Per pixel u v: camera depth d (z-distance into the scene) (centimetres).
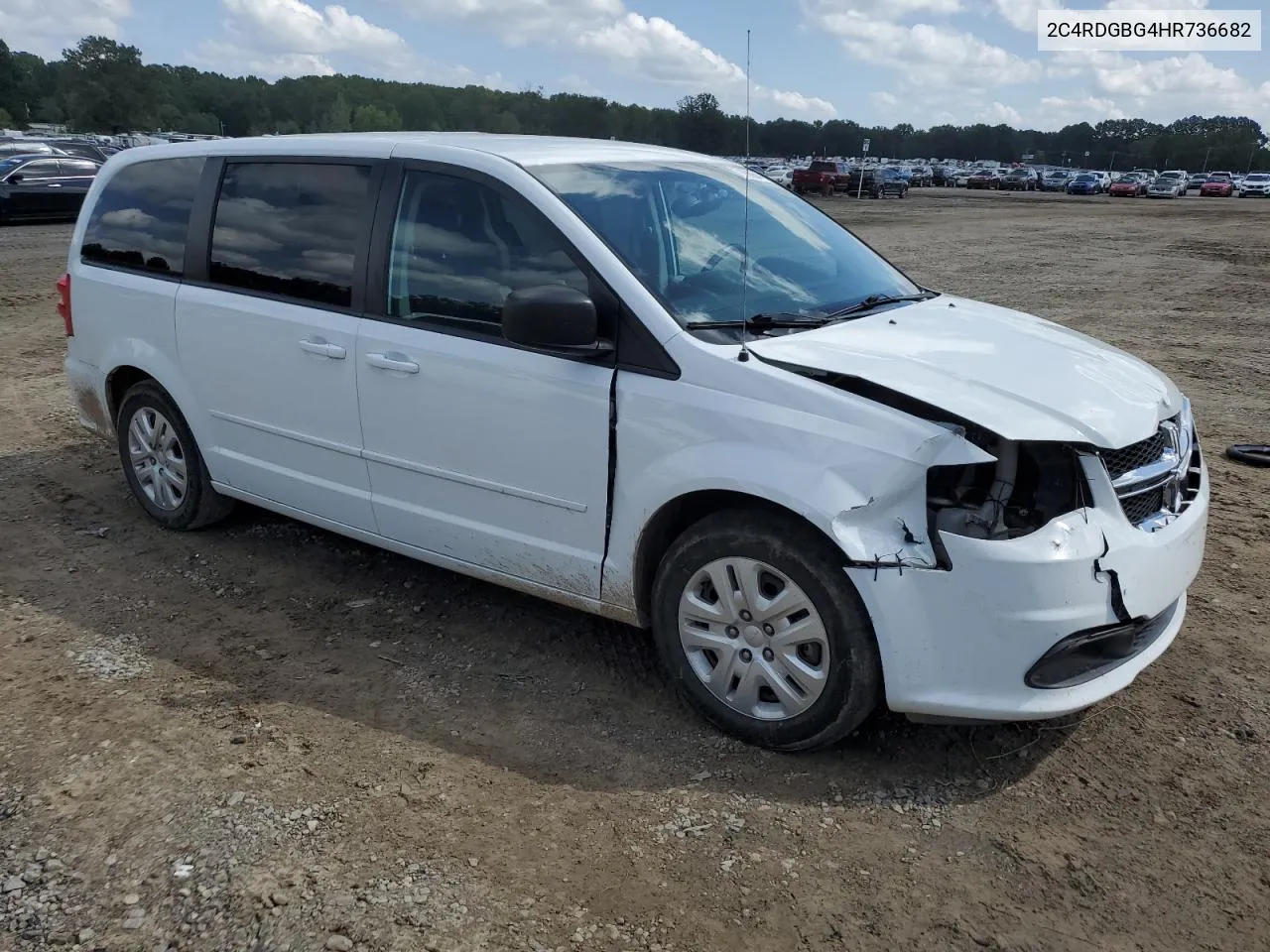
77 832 282
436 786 306
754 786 309
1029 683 287
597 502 341
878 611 289
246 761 317
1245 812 297
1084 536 287
